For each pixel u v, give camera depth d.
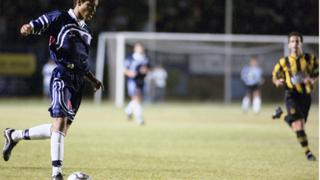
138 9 129.62
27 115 73.94
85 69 26.41
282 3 118.19
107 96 122.12
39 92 122.69
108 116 76.19
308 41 107.12
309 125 67.06
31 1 128.00
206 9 123.50
